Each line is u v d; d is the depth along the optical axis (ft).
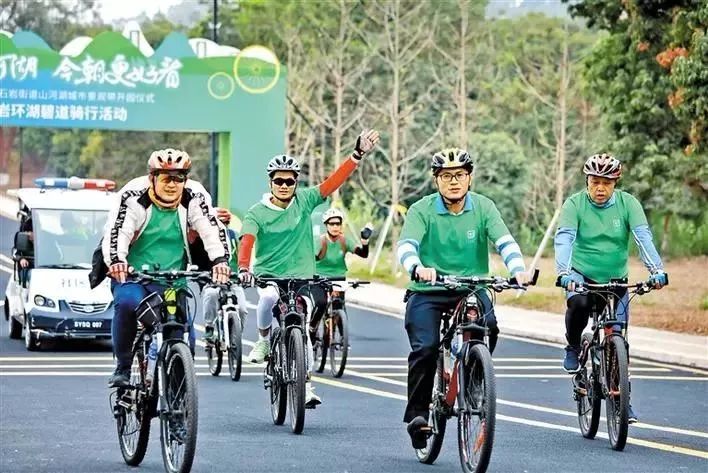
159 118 283.59
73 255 158.61
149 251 75.20
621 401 85.40
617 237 91.45
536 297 229.45
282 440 89.04
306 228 99.71
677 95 180.14
